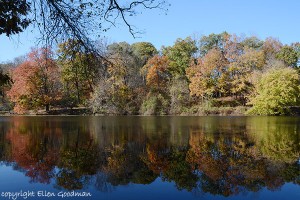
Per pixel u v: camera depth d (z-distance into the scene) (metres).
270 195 9.51
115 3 6.56
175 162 13.84
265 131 24.38
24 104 48.81
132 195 9.59
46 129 26.39
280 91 46.28
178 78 56.56
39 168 12.79
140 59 62.66
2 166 13.09
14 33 5.98
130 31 6.80
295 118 40.06
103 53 7.31
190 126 28.89
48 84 46.94
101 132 24.16
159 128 27.09
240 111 50.06
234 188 10.23
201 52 68.50
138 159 14.41
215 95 58.94
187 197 9.44
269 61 55.75
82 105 49.06
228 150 16.33
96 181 11.03
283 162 13.54
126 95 49.75
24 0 5.94
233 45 55.38
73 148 17.11
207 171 12.28
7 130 25.70
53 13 6.31
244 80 53.22
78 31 6.47
